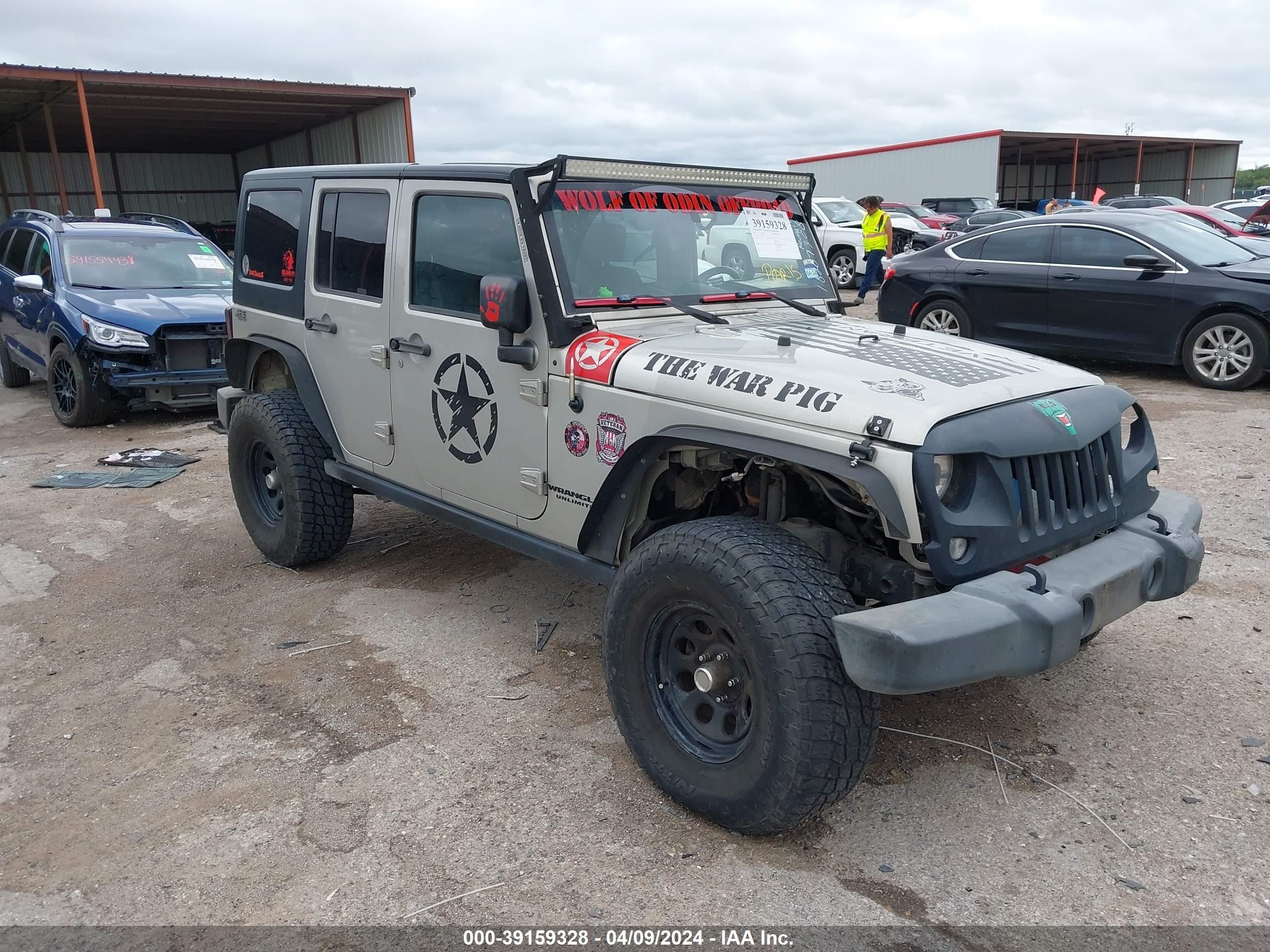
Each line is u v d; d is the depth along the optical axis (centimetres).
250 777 322
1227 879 261
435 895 263
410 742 341
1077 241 900
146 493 670
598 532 340
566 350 333
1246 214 2300
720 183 398
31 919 259
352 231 432
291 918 256
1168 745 326
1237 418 729
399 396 414
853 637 242
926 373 294
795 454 271
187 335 853
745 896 259
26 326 962
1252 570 461
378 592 480
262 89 1988
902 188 3331
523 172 333
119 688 389
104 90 1953
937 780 310
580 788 310
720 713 287
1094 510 296
